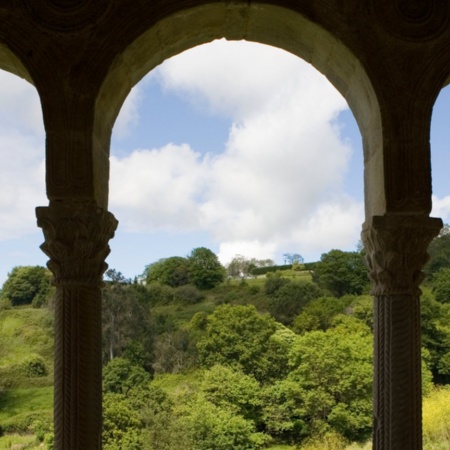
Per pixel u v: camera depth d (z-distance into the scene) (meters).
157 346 36.62
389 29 4.99
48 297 41.31
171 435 25.80
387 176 4.89
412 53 4.99
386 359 4.88
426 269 33.25
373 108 5.14
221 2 5.04
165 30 5.23
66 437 4.68
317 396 30.84
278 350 33.78
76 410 4.70
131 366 30.61
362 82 5.19
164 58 5.78
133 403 26.98
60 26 4.88
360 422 30.59
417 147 4.92
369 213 5.41
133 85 5.66
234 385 30.97
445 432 19.05
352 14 5.01
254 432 31.05
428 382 26.62
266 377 33.44
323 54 5.55
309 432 31.08
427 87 4.97
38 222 4.79
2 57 5.16
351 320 35.88
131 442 24.48
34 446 24.83
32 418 27.48
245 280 59.03
